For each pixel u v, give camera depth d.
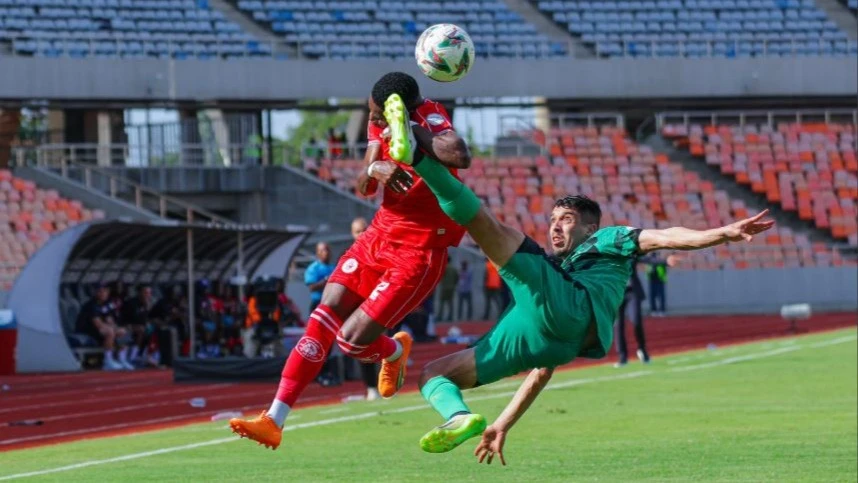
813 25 72.12
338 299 11.84
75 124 66.00
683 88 66.19
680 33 71.38
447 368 10.45
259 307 34.72
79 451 19.20
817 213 67.12
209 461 17.31
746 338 46.12
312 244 59.78
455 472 15.84
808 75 67.00
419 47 11.20
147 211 55.41
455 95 63.91
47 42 61.06
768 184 67.56
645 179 66.62
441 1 69.75
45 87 58.75
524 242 10.27
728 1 72.56
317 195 61.16
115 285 39.84
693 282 63.44
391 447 18.52
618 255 10.72
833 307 64.56
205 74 61.00
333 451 18.16
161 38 63.28
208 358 33.28
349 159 64.75
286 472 16.02
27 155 61.91
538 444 18.52
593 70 65.44
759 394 25.84
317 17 67.56
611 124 73.06
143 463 17.27
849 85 67.31
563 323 10.20
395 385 12.17
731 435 19.27
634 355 39.38
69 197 55.56
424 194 11.64
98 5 64.06
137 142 62.31
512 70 64.62
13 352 37.16
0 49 61.00
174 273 42.22
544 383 10.90
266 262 42.94
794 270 64.25
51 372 37.59
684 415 22.16
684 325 54.81
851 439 18.61
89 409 26.89
